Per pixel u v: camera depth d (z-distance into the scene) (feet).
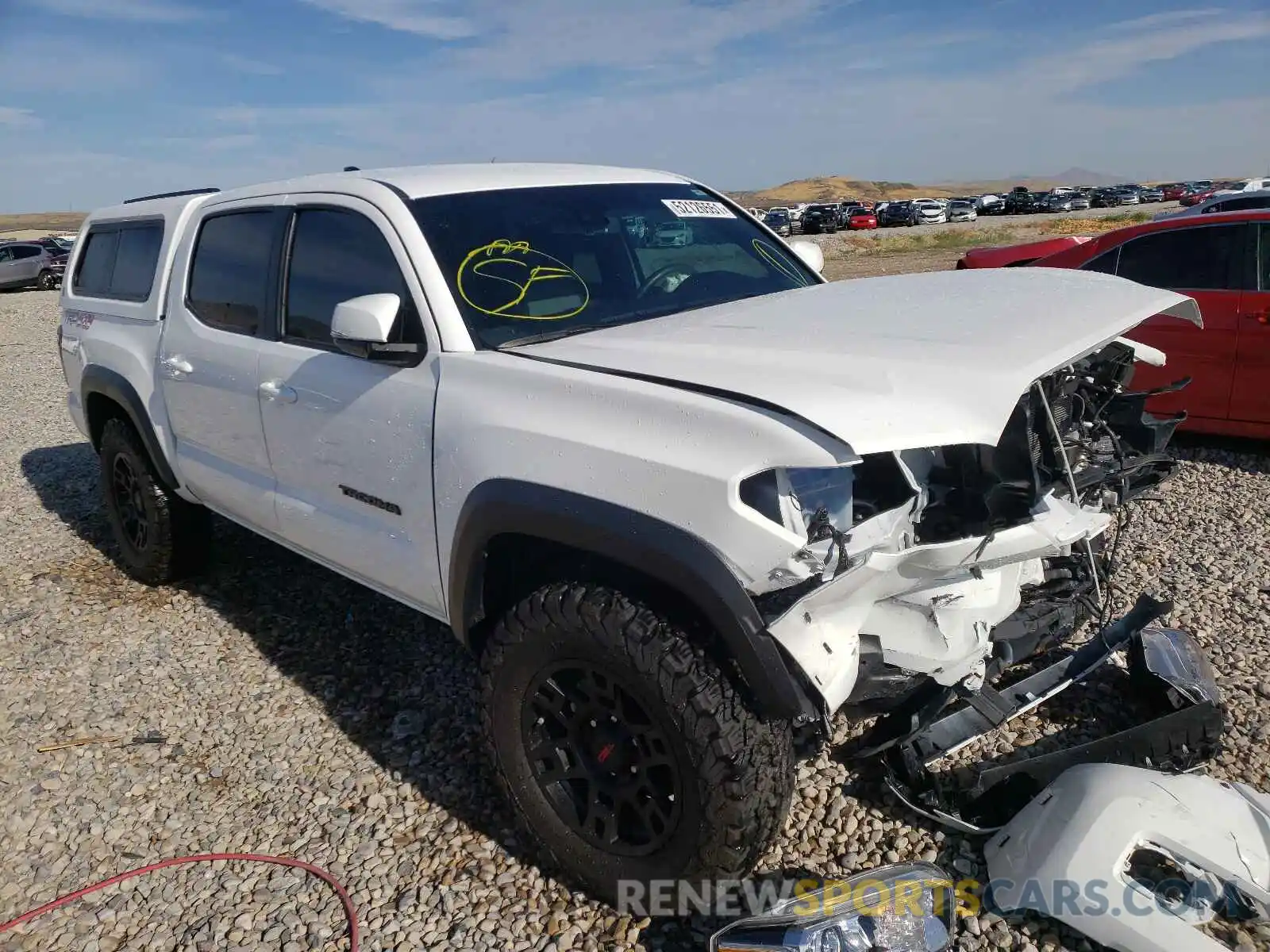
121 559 17.56
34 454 26.30
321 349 10.68
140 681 12.98
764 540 6.67
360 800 10.14
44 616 15.20
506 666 8.30
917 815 9.14
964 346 7.42
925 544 7.12
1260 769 9.52
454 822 9.68
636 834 8.14
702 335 8.60
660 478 7.11
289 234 11.39
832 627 7.26
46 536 19.13
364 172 11.30
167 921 8.61
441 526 9.04
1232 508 16.83
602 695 7.91
